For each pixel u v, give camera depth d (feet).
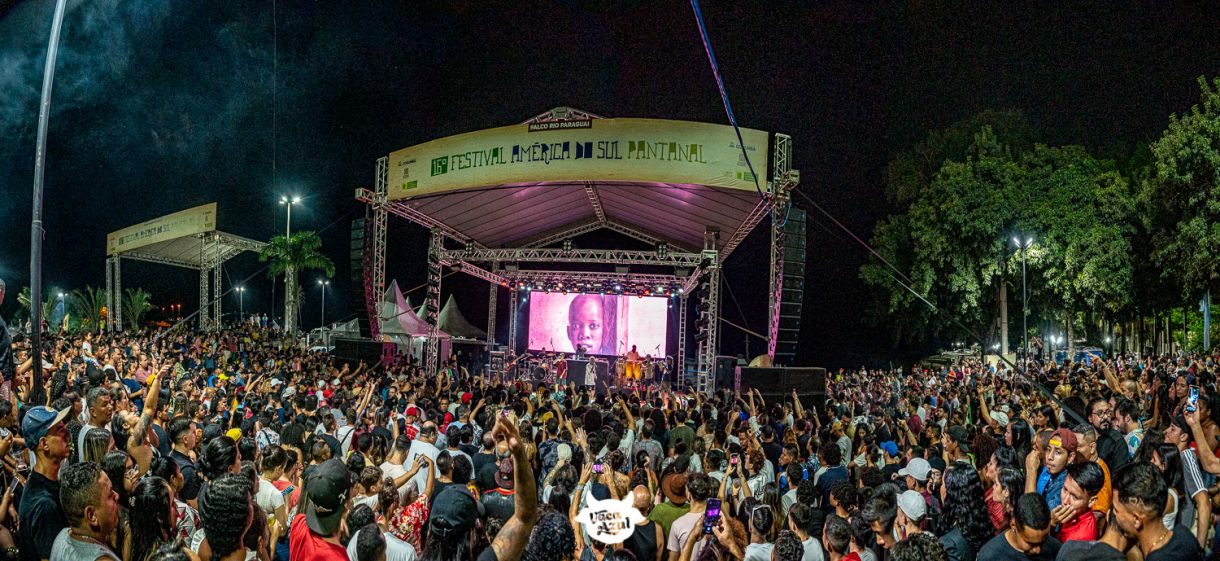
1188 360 67.31
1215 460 17.66
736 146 61.31
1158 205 96.37
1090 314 127.13
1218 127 84.89
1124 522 13.37
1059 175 108.06
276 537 17.35
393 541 14.56
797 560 13.79
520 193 79.20
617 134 61.57
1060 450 17.49
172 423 18.97
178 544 11.75
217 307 138.10
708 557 16.94
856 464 28.17
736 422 36.73
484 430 30.99
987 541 15.67
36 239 24.67
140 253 134.00
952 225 111.14
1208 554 16.17
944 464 24.26
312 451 21.13
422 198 73.51
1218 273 89.10
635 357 96.07
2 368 22.82
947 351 149.69
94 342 75.66
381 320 77.46
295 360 72.23
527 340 107.65
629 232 100.37
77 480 11.91
